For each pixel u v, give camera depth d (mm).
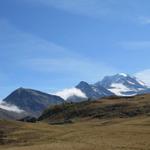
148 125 115562
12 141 96625
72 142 83688
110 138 88688
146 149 73438
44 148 74812
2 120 117938
